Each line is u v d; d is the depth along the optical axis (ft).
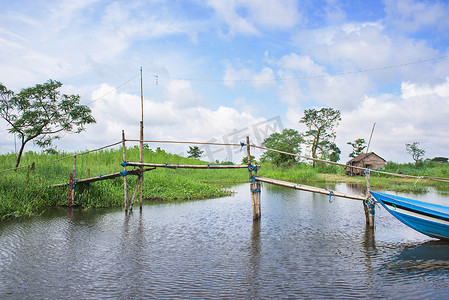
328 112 169.58
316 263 23.34
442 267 22.62
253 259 24.11
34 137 50.88
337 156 172.35
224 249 26.58
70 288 18.88
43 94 49.98
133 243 28.02
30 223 35.01
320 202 54.34
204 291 18.54
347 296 18.01
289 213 43.42
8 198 39.45
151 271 21.53
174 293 18.29
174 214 41.32
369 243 28.63
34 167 51.44
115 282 19.74
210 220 38.06
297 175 110.93
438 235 29.55
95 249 26.22
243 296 17.94
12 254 24.81
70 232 31.50
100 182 49.73
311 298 17.74
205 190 62.54
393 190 71.46
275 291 18.58
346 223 37.04
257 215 38.24
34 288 18.85
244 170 125.18
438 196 60.80
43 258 23.97
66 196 45.98
